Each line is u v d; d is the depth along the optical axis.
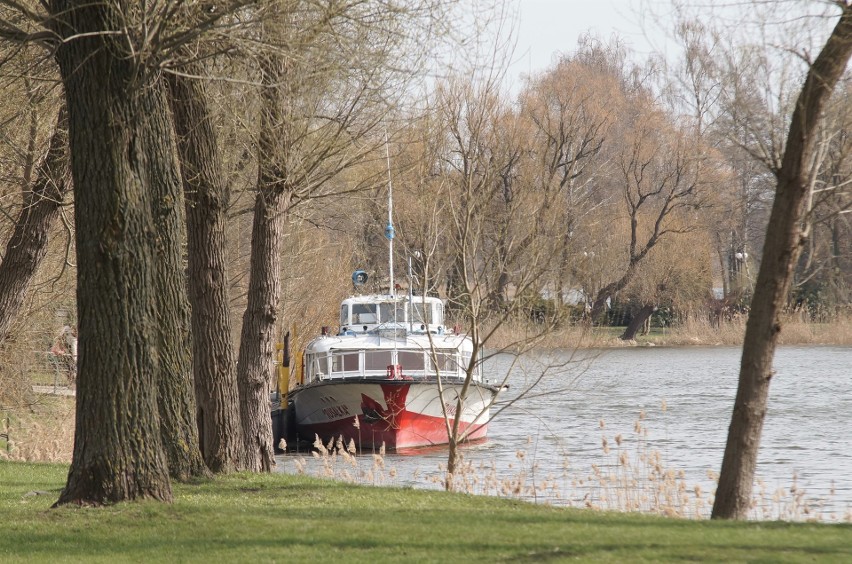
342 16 44.88
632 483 62.56
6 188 77.00
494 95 68.06
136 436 39.81
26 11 40.28
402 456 90.19
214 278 54.72
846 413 122.69
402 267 96.25
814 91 39.16
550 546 30.89
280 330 118.81
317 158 59.47
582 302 84.75
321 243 128.50
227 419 55.03
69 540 34.22
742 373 42.09
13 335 90.56
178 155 53.56
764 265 41.53
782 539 31.91
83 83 38.00
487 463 84.38
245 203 79.56
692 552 29.33
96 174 38.12
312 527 35.47
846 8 38.28
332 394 92.38
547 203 69.75
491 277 68.75
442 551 30.64
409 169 64.62
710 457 89.75
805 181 40.34
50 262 94.69
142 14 38.78
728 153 51.81
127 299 39.12
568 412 124.62
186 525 36.12
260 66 51.06
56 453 78.88
